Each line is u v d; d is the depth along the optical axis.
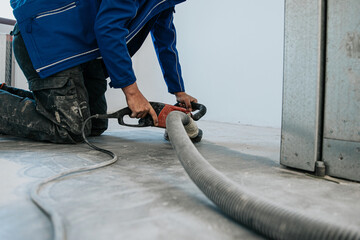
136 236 0.43
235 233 0.46
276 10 2.71
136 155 1.09
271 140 1.67
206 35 3.43
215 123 3.09
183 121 1.14
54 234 0.42
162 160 1.01
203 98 3.52
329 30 0.79
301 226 0.40
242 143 1.52
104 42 1.06
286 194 0.66
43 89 1.25
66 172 0.76
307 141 0.84
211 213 0.53
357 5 0.73
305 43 0.83
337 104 0.79
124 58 1.09
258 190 0.68
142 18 1.23
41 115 1.29
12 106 1.29
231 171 0.87
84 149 1.20
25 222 0.48
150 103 1.25
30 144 1.29
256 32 2.89
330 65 0.79
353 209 0.57
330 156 0.81
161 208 0.55
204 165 0.63
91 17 1.23
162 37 1.52
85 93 1.35
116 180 0.74
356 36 0.74
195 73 3.60
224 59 3.23
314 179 0.80
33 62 1.19
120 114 1.16
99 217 0.50
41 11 1.17
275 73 2.74
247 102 3.02
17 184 0.69
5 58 3.14
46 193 0.62
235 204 0.48
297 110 0.87
